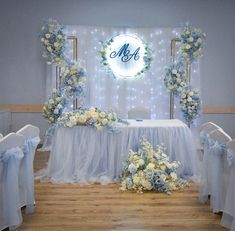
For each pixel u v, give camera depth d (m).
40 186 3.76
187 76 5.82
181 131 4.03
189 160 4.08
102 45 5.89
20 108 6.06
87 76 5.94
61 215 2.94
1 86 6.02
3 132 5.74
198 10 6.02
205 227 2.73
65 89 5.25
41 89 6.04
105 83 6.01
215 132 2.92
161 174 3.65
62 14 5.92
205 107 6.15
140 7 5.96
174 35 5.98
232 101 6.21
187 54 5.41
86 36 5.92
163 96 6.07
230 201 2.59
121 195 3.47
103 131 3.94
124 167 3.86
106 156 3.99
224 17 6.05
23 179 2.88
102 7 5.93
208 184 3.17
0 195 2.50
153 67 6.02
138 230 2.66
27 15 5.90
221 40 6.09
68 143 3.94
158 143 3.99
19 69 6.00
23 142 2.71
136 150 3.96
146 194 3.51
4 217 2.55
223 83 6.16
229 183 2.60
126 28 5.95
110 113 4.03
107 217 2.90
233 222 2.54
